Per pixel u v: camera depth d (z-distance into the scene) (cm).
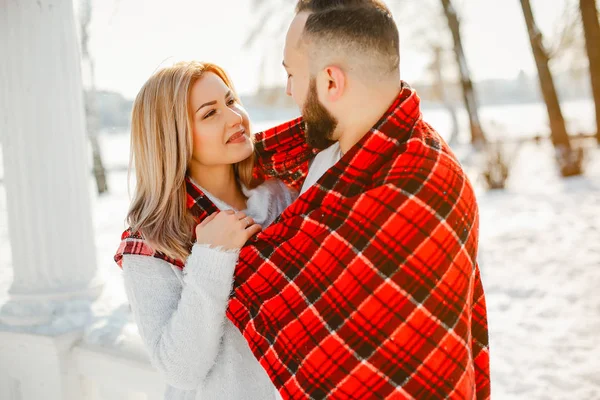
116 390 204
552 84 1095
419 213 111
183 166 136
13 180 222
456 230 114
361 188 116
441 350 111
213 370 130
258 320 121
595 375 329
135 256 131
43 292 220
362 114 118
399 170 113
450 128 2281
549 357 358
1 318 217
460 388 112
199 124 137
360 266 112
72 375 206
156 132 136
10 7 213
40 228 221
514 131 1816
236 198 154
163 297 128
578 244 588
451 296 113
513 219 733
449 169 116
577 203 777
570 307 431
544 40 1109
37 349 205
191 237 134
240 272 125
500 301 462
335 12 116
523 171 1106
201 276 120
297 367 115
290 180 162
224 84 143
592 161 1081
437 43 1716
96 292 230
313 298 115
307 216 119
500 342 389
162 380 177
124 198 1249
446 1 1303
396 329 109
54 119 219
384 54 116
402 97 120
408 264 110
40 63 215
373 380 110
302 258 118
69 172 224
